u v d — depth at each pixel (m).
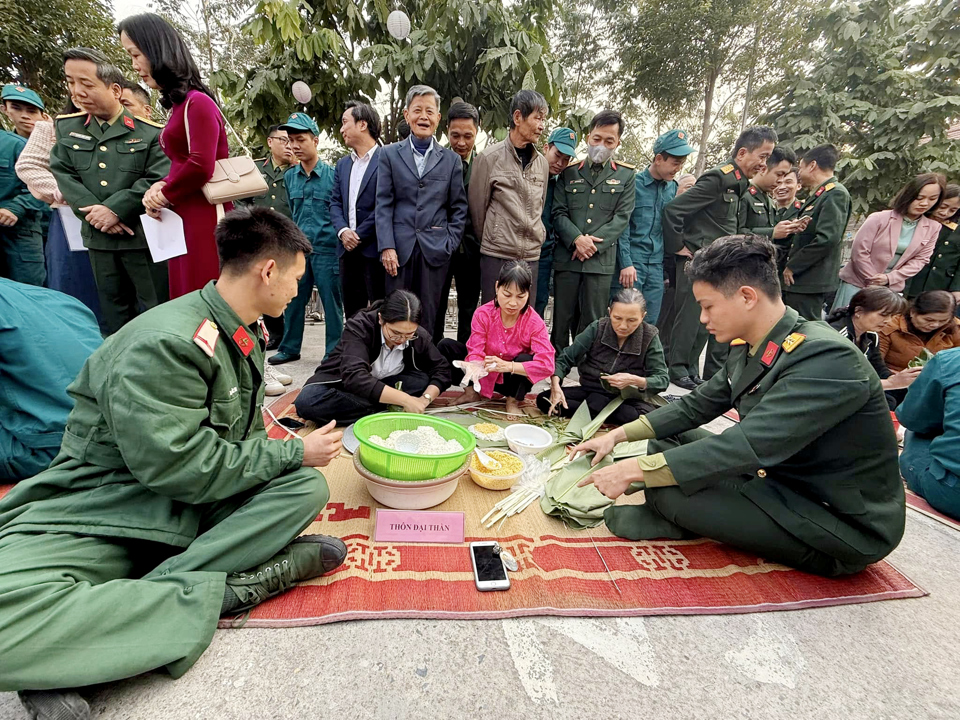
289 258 1.35
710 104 7.24
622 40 7.43
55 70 7.40
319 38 4.48
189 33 6.85
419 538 1.67
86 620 0.99
